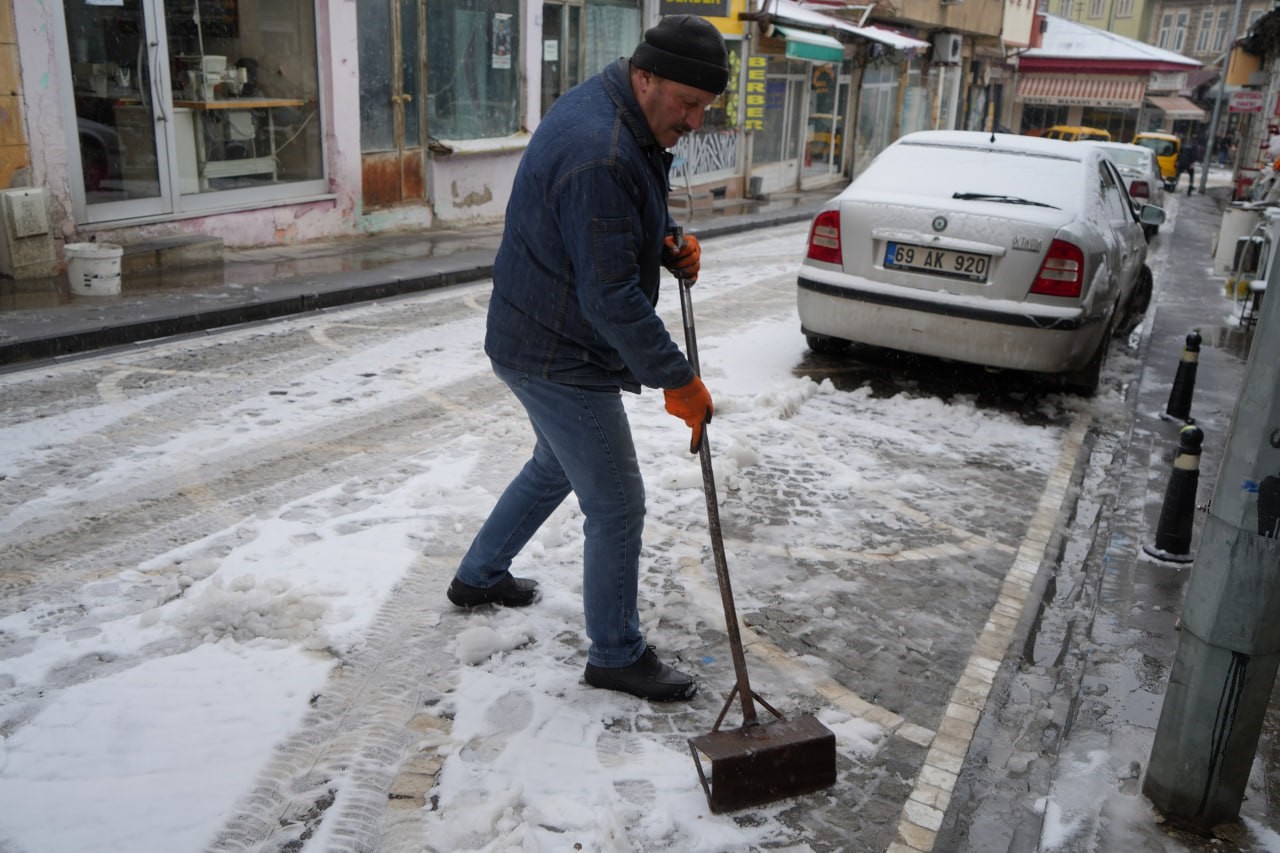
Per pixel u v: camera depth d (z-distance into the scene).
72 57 8.51
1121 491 5.18
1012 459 5.55
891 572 4.10
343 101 11.27
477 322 8.12
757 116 19.78
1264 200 14.31
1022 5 37.75
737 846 2.48
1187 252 15.48
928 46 26.28
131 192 9.25
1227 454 2.34
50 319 7.01
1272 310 2.19
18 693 2.94
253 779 2.62
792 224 16.75
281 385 6.16
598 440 2.82
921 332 6.25
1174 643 3.61
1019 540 4.50
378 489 4.58
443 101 12.89
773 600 3.78
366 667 3.15
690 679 3.10
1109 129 45.28
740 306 9.29
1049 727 3.15
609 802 2.58
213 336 7.32
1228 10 54.03
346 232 11.65
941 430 5.97
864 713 3.12
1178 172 34.50
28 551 3.86
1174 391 6.40
